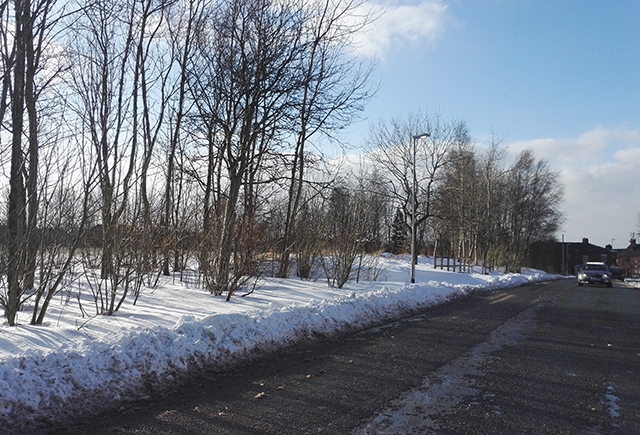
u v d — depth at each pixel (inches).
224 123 529.7
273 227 599.2
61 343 242.2
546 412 214.7
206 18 570.3
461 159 1656.0
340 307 451.2
